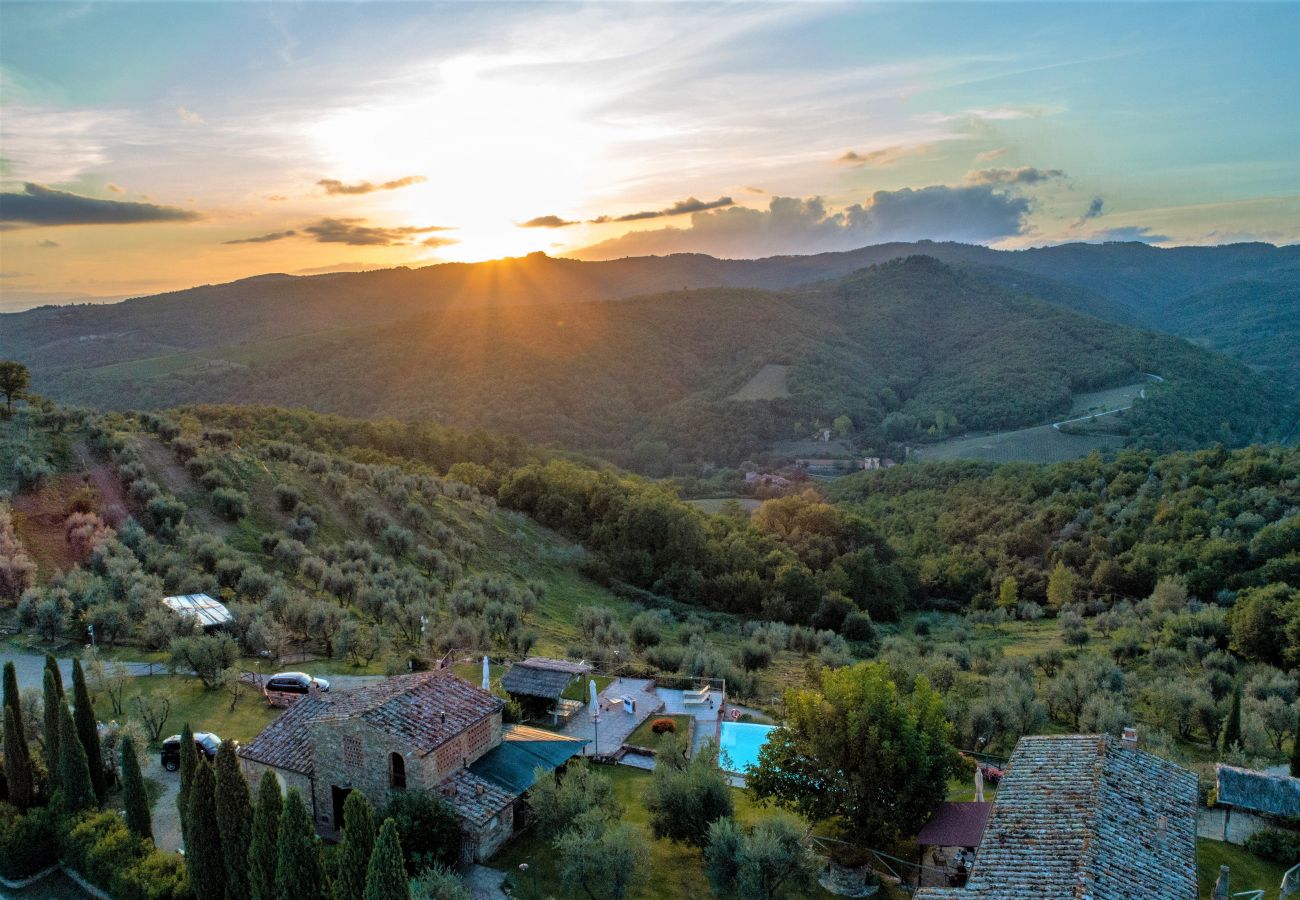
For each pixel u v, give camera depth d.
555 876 36.12
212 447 109.88
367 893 25.03
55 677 38.25
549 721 55.50
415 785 37.00
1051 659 92.56
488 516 130.50
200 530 88.75
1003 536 153.50
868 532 148.25
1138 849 30.58
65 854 35.16
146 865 32.22
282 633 63.22
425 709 39.72
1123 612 114.06
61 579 67.56
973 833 38.25
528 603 95.19
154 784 42.16
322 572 82.12
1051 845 30.89
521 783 40.00
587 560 127.50
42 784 38.84
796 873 35.41
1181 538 130.38
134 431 107.31
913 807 39.50
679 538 131.00
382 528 106.31
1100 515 150.00
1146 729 62.47
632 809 44.00
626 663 74.12
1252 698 74.06
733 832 36.22
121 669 50.69
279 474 110.81
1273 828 45.62
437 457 178.50
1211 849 44.62
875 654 101.19
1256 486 140.38
